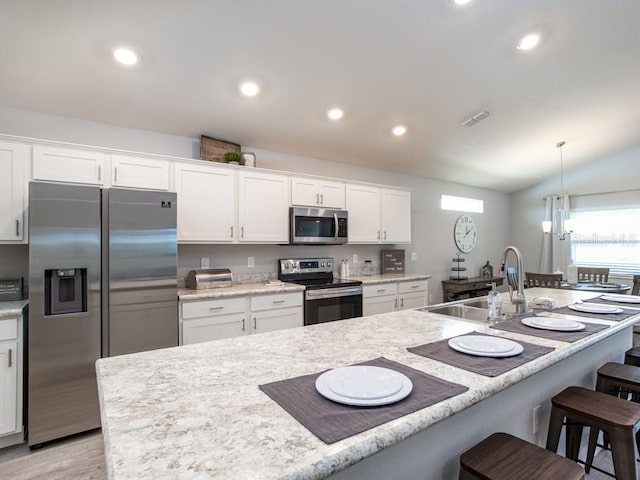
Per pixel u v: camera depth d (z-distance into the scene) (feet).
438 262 17.78
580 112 12.22
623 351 7.63
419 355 3.98
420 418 2.57
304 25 7.11
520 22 7.72
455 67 8.98
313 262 12.92
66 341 7.13
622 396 6.63
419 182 17.15
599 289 12.44
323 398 2.86
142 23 6.57
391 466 3.24
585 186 18.10
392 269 15.31
